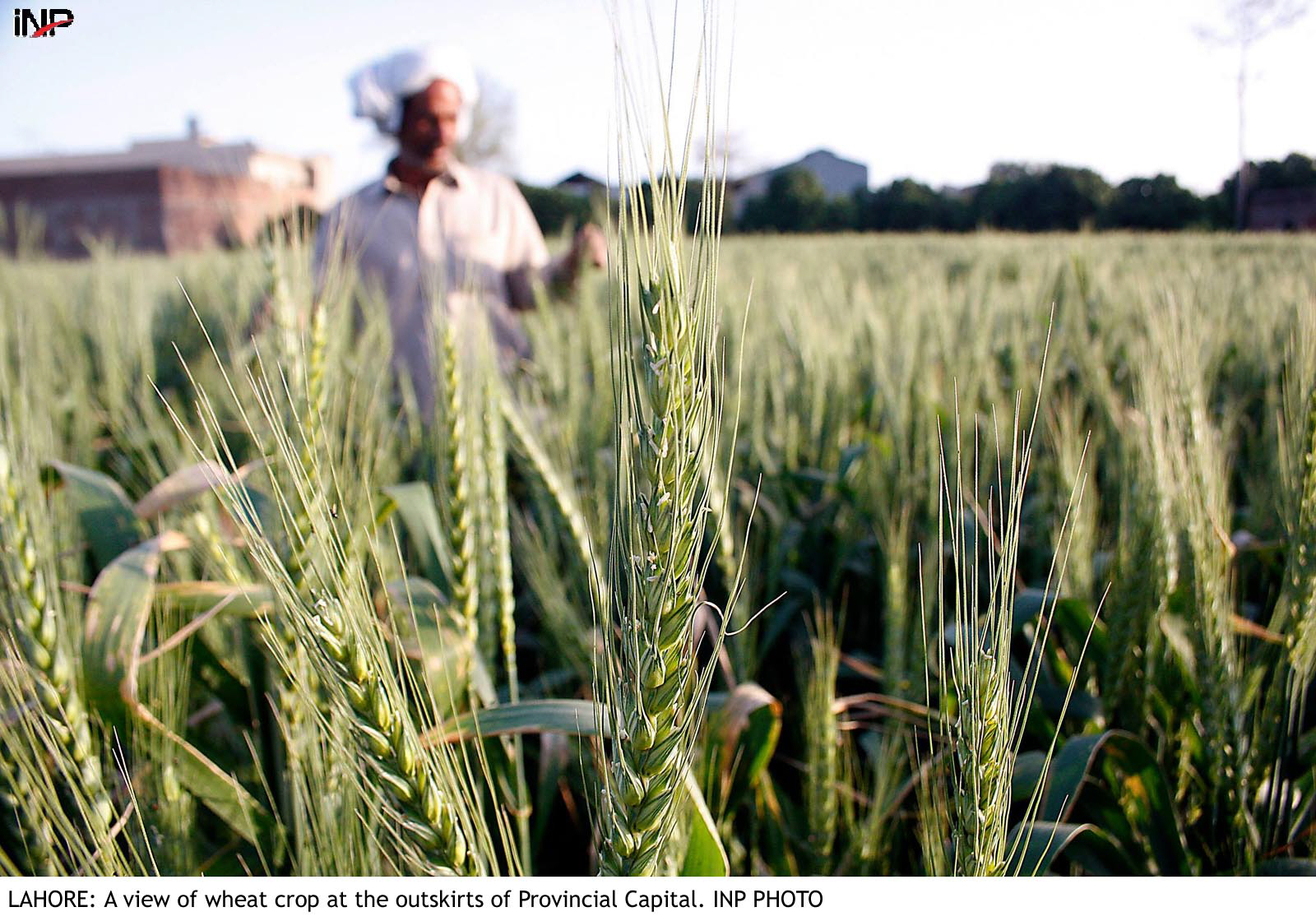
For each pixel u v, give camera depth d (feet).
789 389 16.20
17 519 5.32
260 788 7.28
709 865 5.14
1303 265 26.94
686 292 3.73
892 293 24.99
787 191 160.25
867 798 7.70
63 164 121.08
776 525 11.68
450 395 7.67
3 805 6.34
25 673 5.19
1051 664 9.20
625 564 4.03
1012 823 6.63
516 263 18.69
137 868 5.74
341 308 8.20
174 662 7.15
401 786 4.26
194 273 28.45
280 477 5.59
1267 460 11.72
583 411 14.03
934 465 11.02
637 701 3.98
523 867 6.51
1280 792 7.13
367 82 16.63
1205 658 7.13
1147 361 8.33
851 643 11.91
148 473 12.03
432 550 8.73
